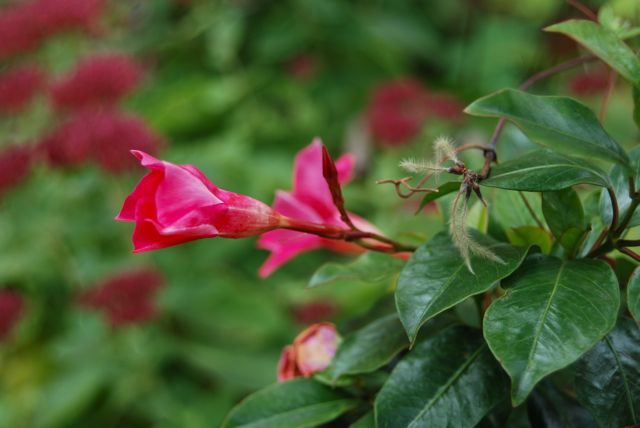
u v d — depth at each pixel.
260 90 1.45
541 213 0.40
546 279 0.34
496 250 0.36
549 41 0.75
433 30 1.63
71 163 0.96
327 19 1.48
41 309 1.10
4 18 1.14
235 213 0.37
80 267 1.03
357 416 0.42
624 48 0.36
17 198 1.06
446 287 0.34
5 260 1.07
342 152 1.37
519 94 0.36
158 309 0.96
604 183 0.35
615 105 0.75
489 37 1.47
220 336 1.06
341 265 0.42
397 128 1.06
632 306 0.34
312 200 0.45
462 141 1.04
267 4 1.51
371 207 1.14
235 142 1.29
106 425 1.01
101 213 1.04
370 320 0.46
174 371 1.03
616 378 0.35
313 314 1.00
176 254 1.07
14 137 1.11
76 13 1.12
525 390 0.31
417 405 0.36
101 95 1.00
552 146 0.35
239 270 1.18
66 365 1.08
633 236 0.42
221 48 1.45
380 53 1.50
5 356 1.09
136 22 1.57
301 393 0.41
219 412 0.98
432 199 0.37
